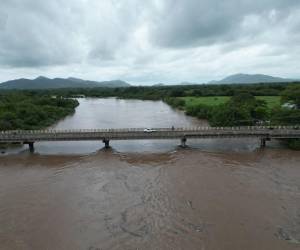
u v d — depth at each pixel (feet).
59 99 409.08
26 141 176.35
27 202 102.37
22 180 124.98
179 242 77.00
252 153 163.73
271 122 213.87
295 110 211.00
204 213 91.91
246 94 300.61
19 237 80.74
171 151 171.53
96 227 85.40
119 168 139.95
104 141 180.04
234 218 88.69
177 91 560.20
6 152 176.96
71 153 172.04
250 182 116.98
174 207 96.43
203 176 124.77
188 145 186.70
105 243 77.46
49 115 297.33
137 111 386.93
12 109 263.90
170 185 115.24
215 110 267.18
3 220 89.86
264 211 92.79
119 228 84.53
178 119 299.58
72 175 130.82
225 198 102.32
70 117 329.31
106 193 109.19
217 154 162.40
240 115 224.94
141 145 188.75
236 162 145.59
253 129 180.86
